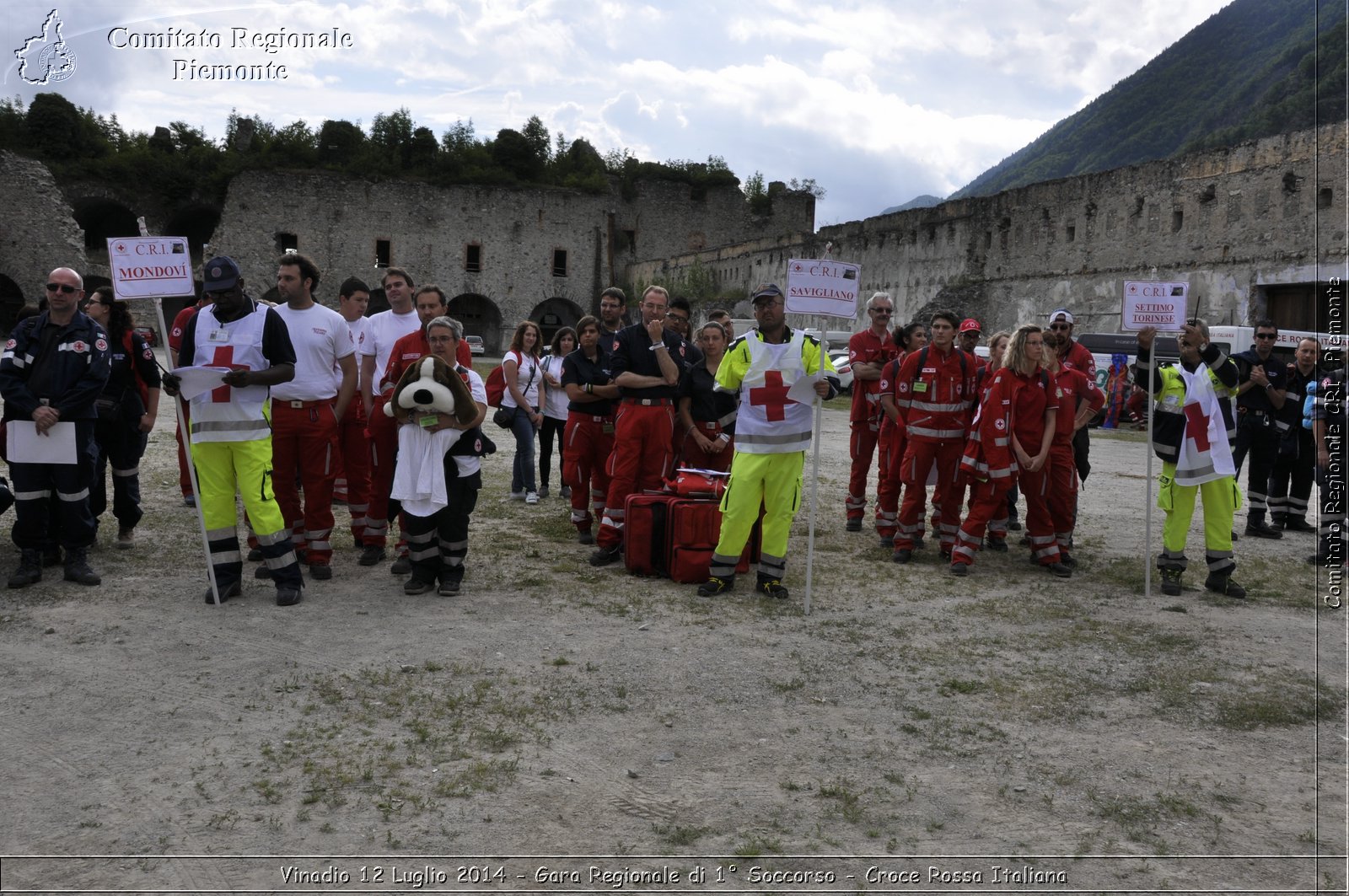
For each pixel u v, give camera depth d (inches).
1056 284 1364.4
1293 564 327.6
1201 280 1173.1
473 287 2500.0
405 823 139.5
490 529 348.2
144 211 2329.0
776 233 2787.9
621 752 164.7
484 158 2578.7
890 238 1700.3
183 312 317.7
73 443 250.7
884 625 241.9
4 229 2036.2
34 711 173.0
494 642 217.2
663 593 266.2
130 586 256.1
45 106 2245.3
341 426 302.2
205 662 199.5
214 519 240.5
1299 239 1059.9
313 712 176.1
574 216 2576.3
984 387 298.2
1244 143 1120.8
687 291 2219.5
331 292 2385.6
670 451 304.8
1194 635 239.6
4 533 314.0
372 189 2409.0
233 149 2532.0
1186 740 176.9
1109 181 1293.1
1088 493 492.1
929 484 353.4
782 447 259.6
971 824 144.9
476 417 250.2
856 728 177.8
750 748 167.8
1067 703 192.9
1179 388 278.2
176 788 147.2
